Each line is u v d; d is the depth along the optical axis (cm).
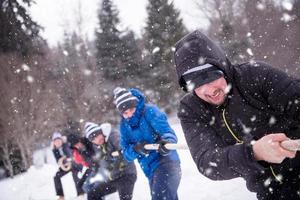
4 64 1936
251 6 1827
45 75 2050
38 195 1095
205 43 222
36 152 2284
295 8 1638
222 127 240
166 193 417
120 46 3050
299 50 1628
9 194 1298
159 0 2798
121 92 441
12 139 1947
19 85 1925
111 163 542
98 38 3119
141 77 2948
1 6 2366
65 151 830
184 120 248
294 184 231
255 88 225
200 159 220
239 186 520
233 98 230
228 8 2253
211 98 227
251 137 184
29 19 2441
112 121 2161
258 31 1747
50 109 1973
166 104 2756
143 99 445
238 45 1862
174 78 2742
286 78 218
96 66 2512
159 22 2788
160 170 428
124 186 541
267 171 238
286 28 1666
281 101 216
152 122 432
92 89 2144
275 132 230
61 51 2455
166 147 405
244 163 180
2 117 1905
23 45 2270
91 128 549
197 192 570
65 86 2080
